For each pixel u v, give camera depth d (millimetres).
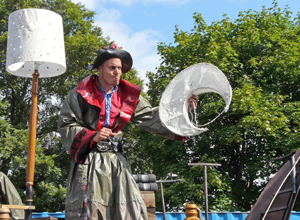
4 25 19938
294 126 15562
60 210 17609
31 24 3014
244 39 16328
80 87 2812
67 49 18953
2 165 16969
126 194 2666
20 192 16922
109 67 2801
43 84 20219
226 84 2869
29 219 2783
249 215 3568
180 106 2928
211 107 14172
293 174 3318
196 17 17188
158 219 8383
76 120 2783
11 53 3029
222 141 15297
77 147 2619
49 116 21109
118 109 2893
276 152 15797
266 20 17281
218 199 14438
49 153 20016
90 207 2551
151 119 3039
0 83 18859
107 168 2705
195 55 16312
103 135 2582
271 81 16578
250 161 16062
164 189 14086
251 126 13742
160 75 17516
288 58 15508
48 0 21750
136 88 2947
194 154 15922
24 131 17062
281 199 3398
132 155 20594
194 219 3061
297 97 16875
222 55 15227
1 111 18609
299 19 18531
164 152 15406
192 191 13742
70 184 2693
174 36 17156
